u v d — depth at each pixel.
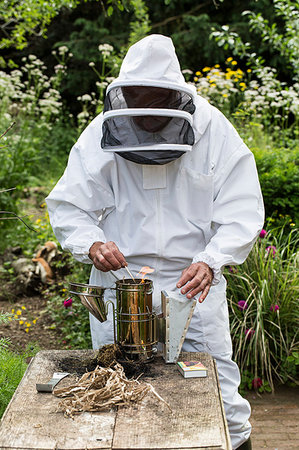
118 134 2.10
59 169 8.60
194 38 10.28
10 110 8.30
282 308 3.80
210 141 2.36
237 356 3.77
